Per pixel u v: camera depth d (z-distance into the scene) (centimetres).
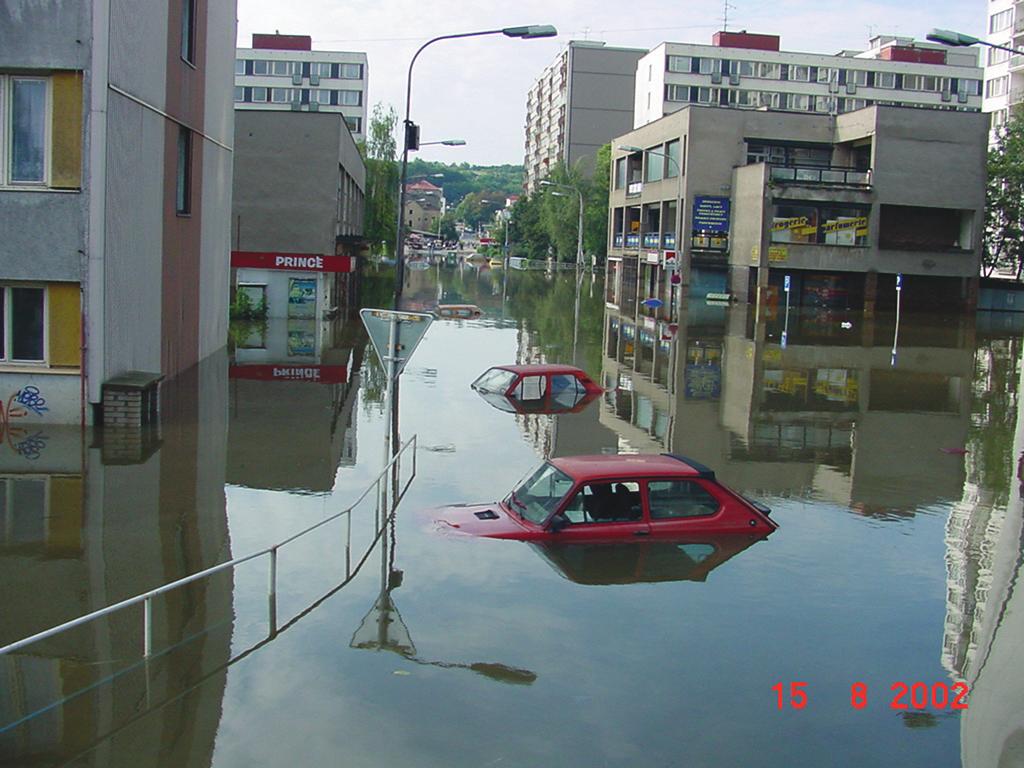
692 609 960
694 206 5656
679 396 2394
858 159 5741
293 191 4222
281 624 895
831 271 5316
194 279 2400
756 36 11075
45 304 1700
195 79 2305
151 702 748
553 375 2358
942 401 2409
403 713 740
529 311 5088
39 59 1639
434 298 5756
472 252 18088
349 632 881
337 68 11538
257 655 831
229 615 913
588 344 3547
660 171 6225
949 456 1764
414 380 2516
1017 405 2375
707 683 806
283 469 1493
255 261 3900
